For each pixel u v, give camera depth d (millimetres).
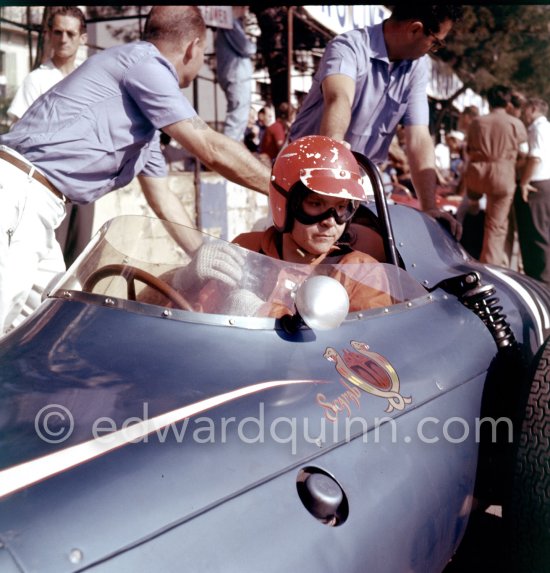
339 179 2307
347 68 3760
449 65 16688
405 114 4113
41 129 3062
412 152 4121
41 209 3088
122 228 2154
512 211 7883
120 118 3135
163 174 3936
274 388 1802
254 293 2035
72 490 1436
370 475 1797
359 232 2809
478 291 2588
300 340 1990
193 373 1771
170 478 1513
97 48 7664
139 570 1366
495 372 2451
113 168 3219
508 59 17078
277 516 1565
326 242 2387
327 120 3609
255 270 2068
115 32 7918
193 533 1452
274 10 10039
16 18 6980
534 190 6949
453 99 16766
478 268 3039
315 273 2189
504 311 2738
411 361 2170
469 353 2391
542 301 2992
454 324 2467
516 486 2275
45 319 2002
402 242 2861
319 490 1633
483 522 3051
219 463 1582
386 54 3836
